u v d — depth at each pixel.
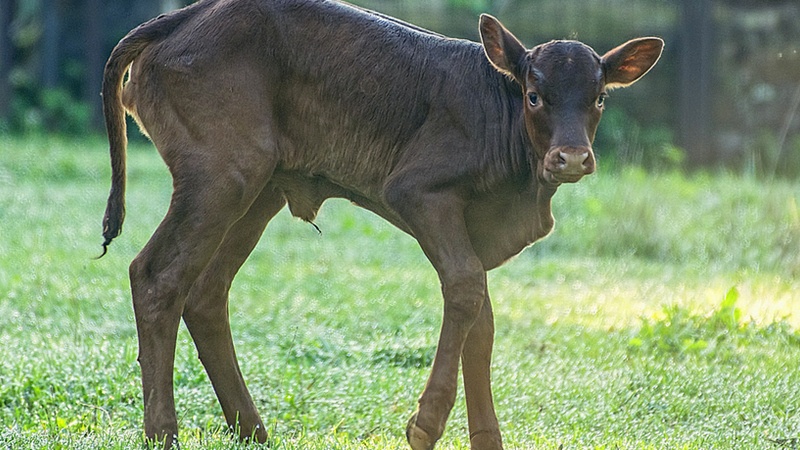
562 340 23.59
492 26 15.04
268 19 15.91
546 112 14.60
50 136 59.00
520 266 32.50
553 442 17.05
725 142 52.84
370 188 16.08
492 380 19.94
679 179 43.81
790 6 53.09
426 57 15.77
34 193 42.84
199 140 15.53
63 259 30.58
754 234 34.25
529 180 15.42
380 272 30.97
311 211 16.75
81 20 64.38
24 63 66.50
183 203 15.42
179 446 15.27
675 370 20.91
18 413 17.73
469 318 14.84
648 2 54.03
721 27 53.31
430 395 14.66
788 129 52.22
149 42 16.05
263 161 15.66
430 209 15.12
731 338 23.34
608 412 18.72
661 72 53.69
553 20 54.97
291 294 27.48
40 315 24.45
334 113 15.90
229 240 16.62
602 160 50.78
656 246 35.19
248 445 16.11
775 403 19.14
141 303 15.32
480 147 15.27
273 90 15.92
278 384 19.72
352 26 16.00
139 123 16.36
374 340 23.38
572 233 36.28
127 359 20.14
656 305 27.19
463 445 16.91
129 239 34.12
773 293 28.27
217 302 16.59
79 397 18.62
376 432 17.83
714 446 16.88
